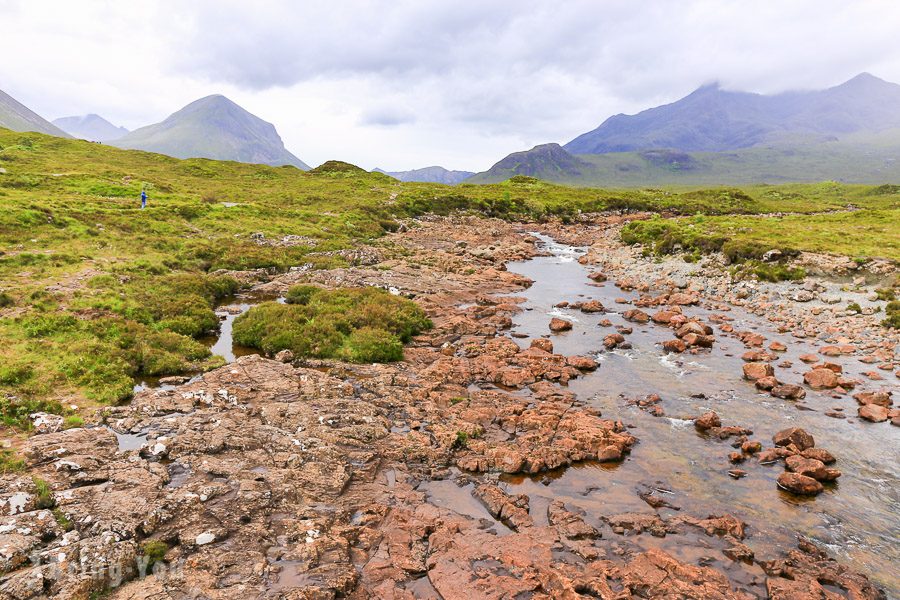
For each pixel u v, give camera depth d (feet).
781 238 185.88
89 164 281.74
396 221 263.90
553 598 39.52
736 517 52.60
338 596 39.14
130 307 98.68
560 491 56.59
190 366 81.25
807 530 50.67
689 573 42.96
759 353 99.76
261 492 49.62
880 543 48.93
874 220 239.91
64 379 68.74
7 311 86.53
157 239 155.74
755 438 68.90
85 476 48.62
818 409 77.51
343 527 46.68
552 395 79.51
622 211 383.65
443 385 81.00
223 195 262.26
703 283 161.79
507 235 267.18
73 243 137.69
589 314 131.34
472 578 41.68
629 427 71.51
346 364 87.81
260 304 113.60
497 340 104.53
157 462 53.57
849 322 117.39
